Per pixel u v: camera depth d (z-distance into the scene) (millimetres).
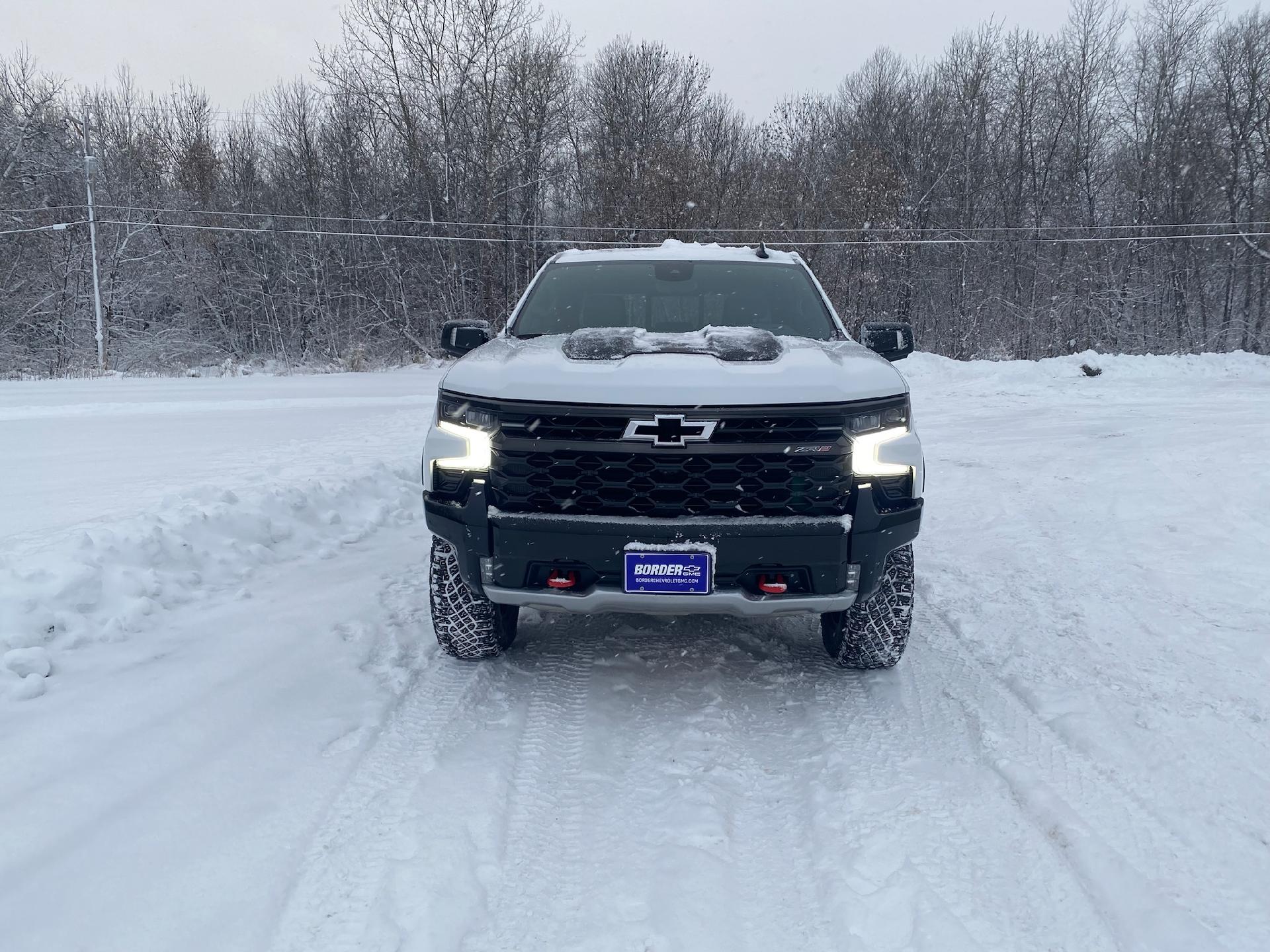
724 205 35844
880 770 2629
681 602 2797
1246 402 13766
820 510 2816
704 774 2631
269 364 33094
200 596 4117
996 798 2451
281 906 1944
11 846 2111
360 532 5566
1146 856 2141
